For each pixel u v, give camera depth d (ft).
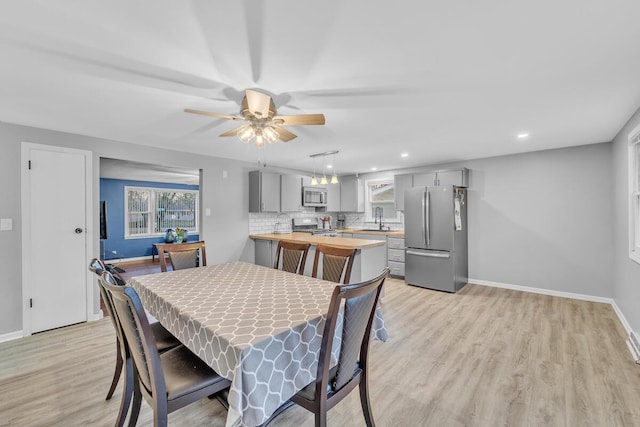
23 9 3.92
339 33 4.53
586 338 8.68
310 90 6.51
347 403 5.96
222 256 14.60
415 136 10.60
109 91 6.56
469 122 8.93
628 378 6.61
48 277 9.50
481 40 4.74
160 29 4.40
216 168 14.40
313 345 4.46
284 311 4.83
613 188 11.27
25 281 9.07
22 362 7.48
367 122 8.87
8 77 5.88
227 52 5.02
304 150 12.96
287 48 4.91
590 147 12.09
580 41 4.77
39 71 5.65
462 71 5.74
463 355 7.78
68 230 9.89
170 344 5.92
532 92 6.73
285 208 16.56
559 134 10.42
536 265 13.44
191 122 8.80
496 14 4.13
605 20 4.25
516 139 11.11
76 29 4.39
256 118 6.48
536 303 11.96
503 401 5.91
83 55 5.10
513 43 4.82
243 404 3.52
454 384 6.51
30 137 9.19
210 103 7.25
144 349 3.88
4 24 4.24
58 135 9.71
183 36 4.58
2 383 6.55
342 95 6.79
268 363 3.80
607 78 6.05
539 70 5.71
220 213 14.55
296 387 4.13
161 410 3.90
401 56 5.19
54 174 9.62
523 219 13.74
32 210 9.22
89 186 10.32
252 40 4.69
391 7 3.96
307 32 4.49
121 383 6.56
